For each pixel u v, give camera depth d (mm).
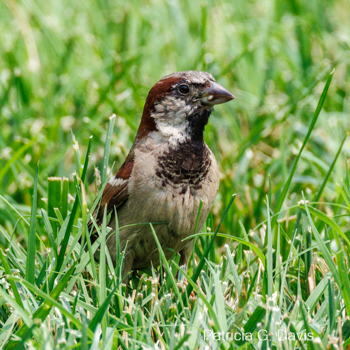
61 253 6059
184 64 13930
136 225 7004
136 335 5191
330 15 16750
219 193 9727
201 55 12547
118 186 7055
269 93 13547
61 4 16625
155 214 6879
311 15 15773
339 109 12781
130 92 12188
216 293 5359
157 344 5133
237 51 14406
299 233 7430
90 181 10594
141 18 15273
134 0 15977
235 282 5727
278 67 14516
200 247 8195
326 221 6316
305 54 14609
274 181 10406
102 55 14211
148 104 7383
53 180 8234
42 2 16938
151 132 7266
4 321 5883
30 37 14039
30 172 9641
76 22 16016
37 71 13547
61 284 5387
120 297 5602
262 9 16938
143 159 6992
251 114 12602
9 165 9125
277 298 6016
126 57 13914
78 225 7551
